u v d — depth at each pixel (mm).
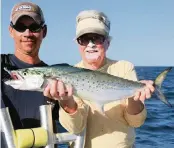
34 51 1493
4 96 1385
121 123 1378
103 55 1430
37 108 1417
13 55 1514
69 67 1398
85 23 1389
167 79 18578
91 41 1396
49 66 1390
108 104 1402
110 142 1349
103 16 1410
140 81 1411
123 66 1479
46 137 1288
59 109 1387
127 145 1376
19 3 1467
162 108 6559
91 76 1402
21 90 1411
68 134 1339
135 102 1346
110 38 1456
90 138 1373
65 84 1326
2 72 1446
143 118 1367
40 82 1366
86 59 1431
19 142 1238
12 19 1467
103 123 1365
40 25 1479
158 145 3586
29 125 1397
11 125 1245
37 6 1491
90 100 1398
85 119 1352
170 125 4660
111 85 1406
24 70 1396
